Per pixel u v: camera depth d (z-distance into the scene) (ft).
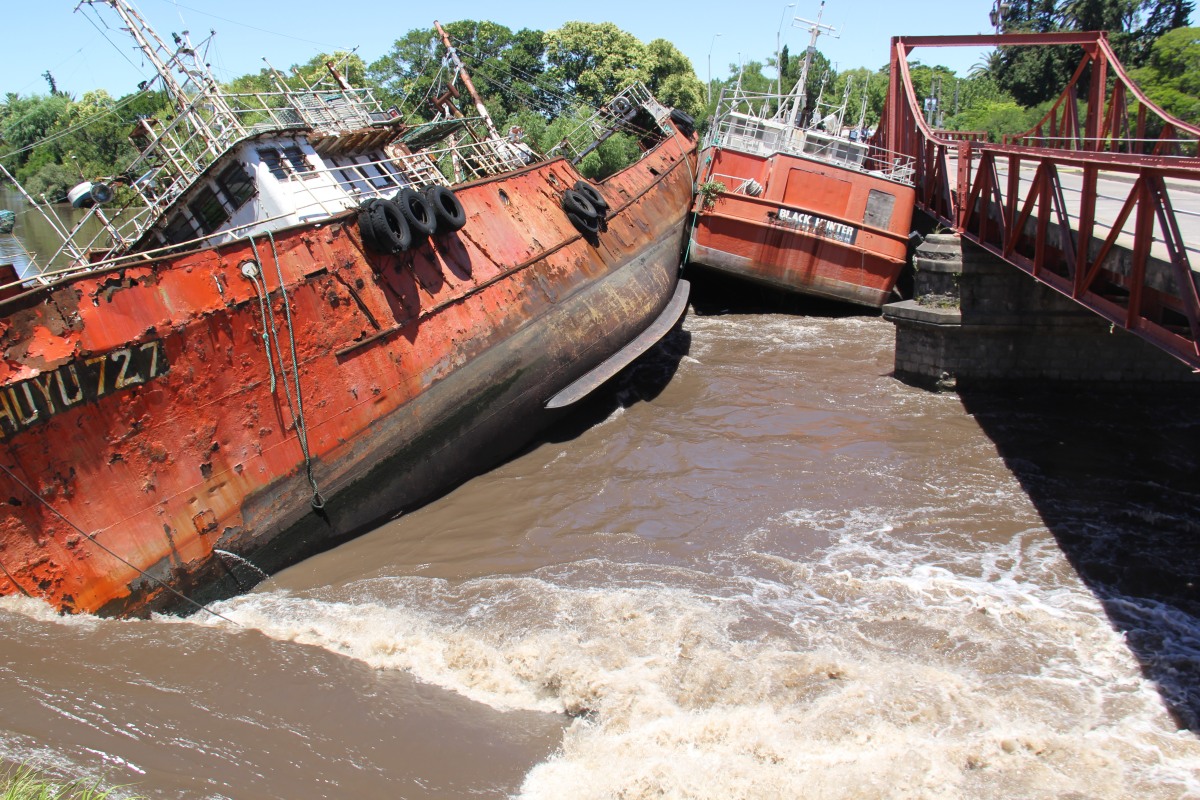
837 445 53.01
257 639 31.48
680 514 43.27
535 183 59.88
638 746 26.23
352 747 25.55
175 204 47.73
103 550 31.76
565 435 54.95
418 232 44.96
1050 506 44.96
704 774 25.20
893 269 84.53
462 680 29.63
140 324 32.96
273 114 48.73
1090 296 38.22
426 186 54.65
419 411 44.06
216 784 22.70
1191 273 29.66
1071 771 25.75
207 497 35.04
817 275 85.25
